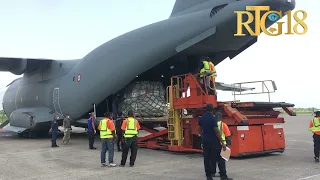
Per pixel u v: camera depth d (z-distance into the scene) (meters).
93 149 14.29
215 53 14.96
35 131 20.56
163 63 15.23
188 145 12.30
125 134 9.80
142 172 8.80
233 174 8.27
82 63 17.45
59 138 20.39
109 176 8.30
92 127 14.45
